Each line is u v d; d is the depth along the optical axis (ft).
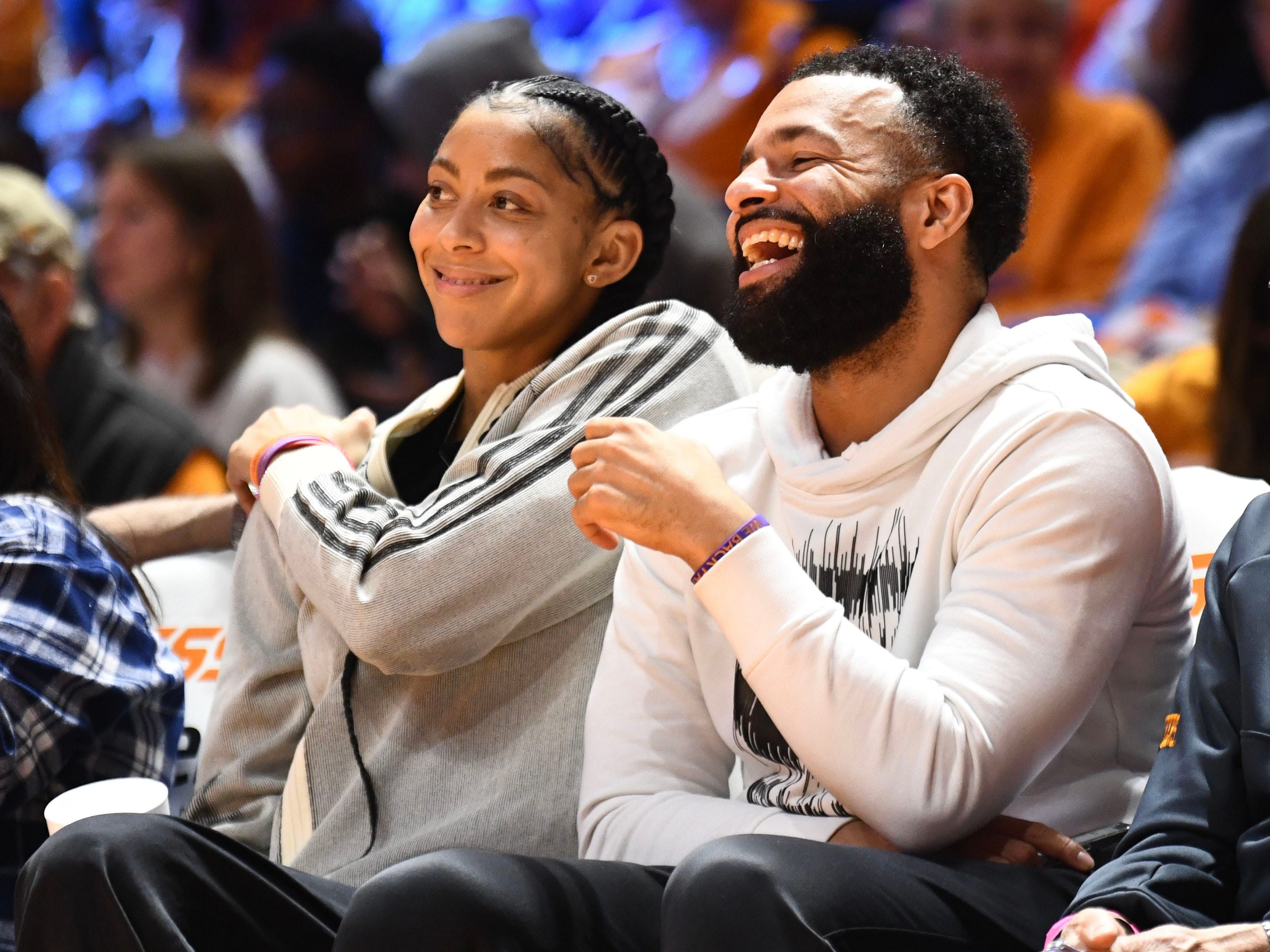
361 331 59.16
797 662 21.43
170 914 21.36
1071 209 56.18
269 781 28.37
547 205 28.40
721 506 22.25
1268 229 34.65
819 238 23.62
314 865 26.32
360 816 26.58
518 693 27.09
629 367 27.91
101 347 49.21
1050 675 21.49
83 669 27.40
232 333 49.75
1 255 41.98
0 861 26.71
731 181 65.57
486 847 25.89
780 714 21.63
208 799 28.35
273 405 49.39
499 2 81.30
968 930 20.25
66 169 84.28
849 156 23.84
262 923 22.25
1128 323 52.47
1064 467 22.11
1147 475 22.33
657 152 29.58
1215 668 21.34
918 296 24.04
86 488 43.32
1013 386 23.17
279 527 27.66
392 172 60.23
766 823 22.35
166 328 49.85
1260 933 18.38
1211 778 20.65
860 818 21.98
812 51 64.54
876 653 21.54
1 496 28.50
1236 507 27.76
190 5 83.87
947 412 23.25
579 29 79.66
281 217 60.54
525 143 28.35
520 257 28.27
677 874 19.71
